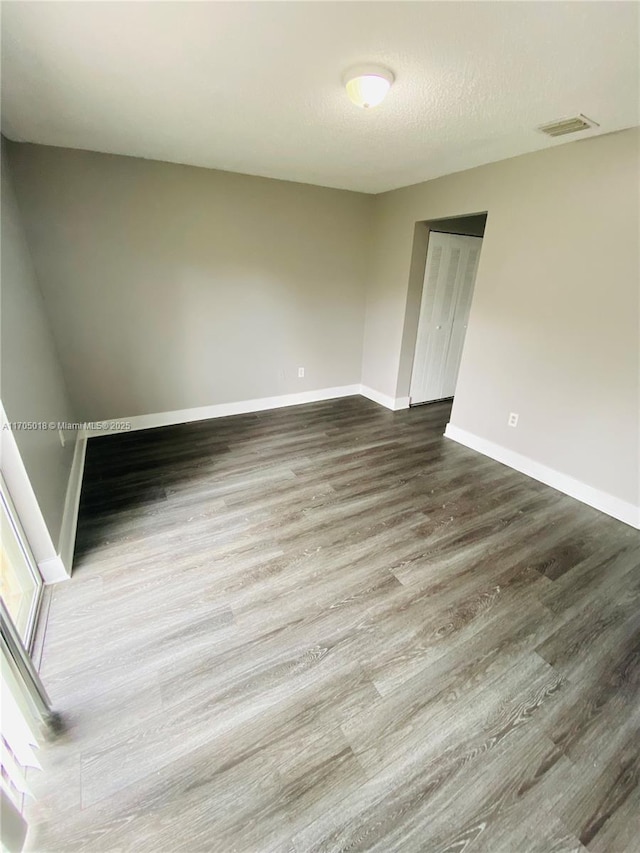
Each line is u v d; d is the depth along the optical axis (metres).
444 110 1.98
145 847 1.05
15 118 2.18
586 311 2.49
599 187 2.30
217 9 1.28
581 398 2.61
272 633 1.67
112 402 3.45
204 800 1.15
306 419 4.03
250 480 2.86
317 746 1.28
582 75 1.60
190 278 3.43
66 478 2.43
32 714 1.28
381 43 1.44
